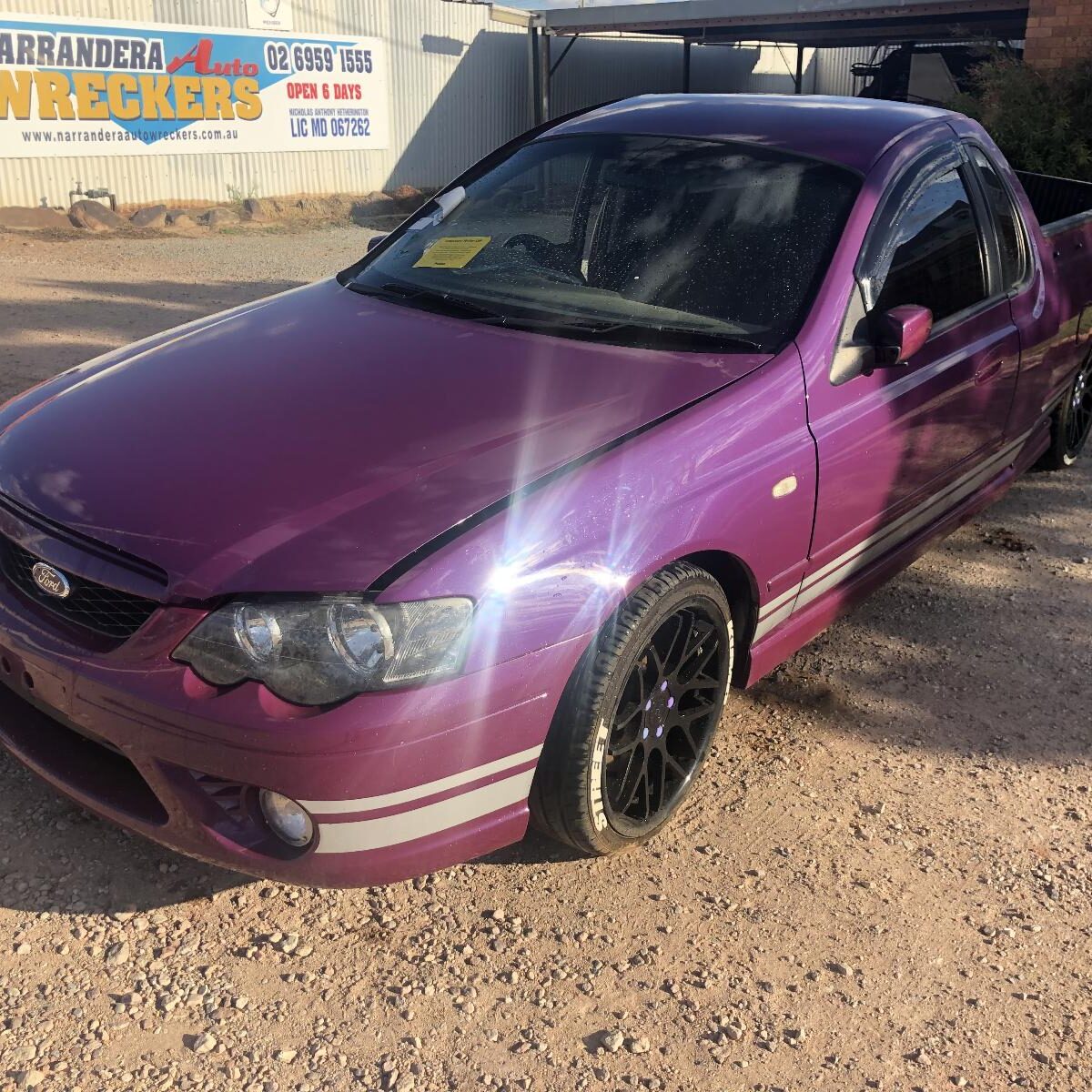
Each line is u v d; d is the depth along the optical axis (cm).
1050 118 1034
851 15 1873
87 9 1488
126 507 234
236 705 210
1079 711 360
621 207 342
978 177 392
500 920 257
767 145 348
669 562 254
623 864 278
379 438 250
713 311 308
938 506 385
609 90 2489
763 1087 219
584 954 249
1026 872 285
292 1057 218
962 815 305
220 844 224
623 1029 230
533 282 330
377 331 309
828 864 282
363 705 209
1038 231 433
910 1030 235
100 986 230
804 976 247
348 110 1858
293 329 317
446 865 236
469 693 218
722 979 245
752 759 323
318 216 1730
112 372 303
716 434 267
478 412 260
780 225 322
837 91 3167
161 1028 222
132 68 1541
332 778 210
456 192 388
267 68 1711
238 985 234
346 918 255
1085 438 570
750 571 284
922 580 445
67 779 245
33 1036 217
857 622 408
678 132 364
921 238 349
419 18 1945
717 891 271
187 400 273
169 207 1641
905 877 280
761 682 364
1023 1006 244
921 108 394
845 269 311
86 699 226
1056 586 445
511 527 227
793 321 301
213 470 241
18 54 1421
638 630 247
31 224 1400
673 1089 217
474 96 2109
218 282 1066
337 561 214
